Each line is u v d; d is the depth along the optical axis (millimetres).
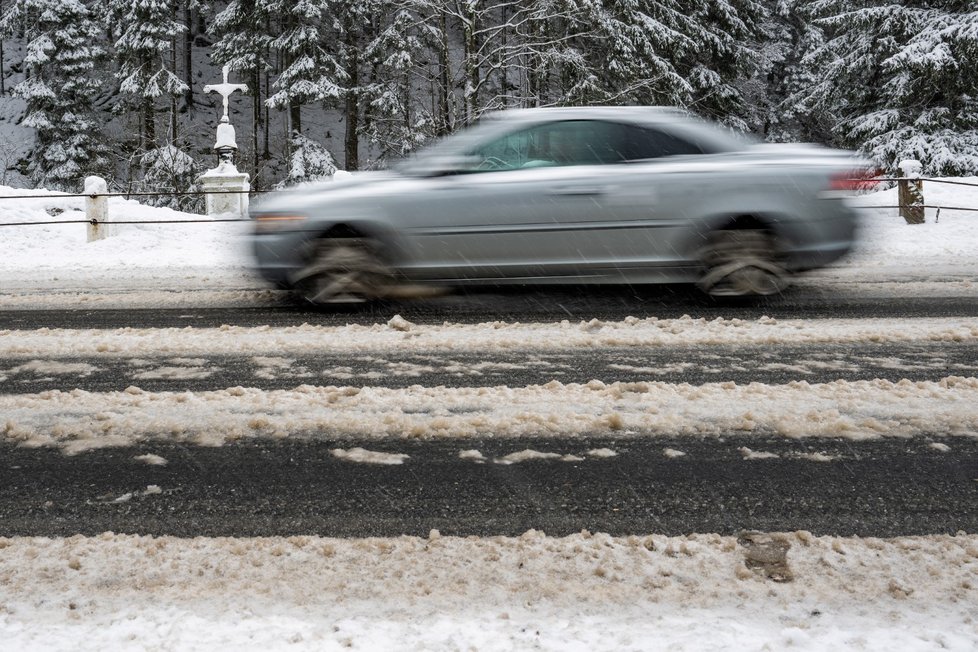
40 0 38875
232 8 38219
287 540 2693
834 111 32750
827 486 3113
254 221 6746
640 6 29938
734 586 2379
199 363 5023
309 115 48094
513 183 6406
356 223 6512
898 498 3006
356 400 4184
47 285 8734
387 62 33094
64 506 2988
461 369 4805
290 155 37000
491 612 2238
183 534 2766
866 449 3475
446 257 6500
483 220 6418
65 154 38906
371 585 2395
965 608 2246
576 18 23953
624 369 4770
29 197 15352
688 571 2473
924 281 7949
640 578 2430
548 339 5527
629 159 6434
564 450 3496
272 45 36688
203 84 48031
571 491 3092
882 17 26641
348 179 6828
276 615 2227
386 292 6715
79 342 5641
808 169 6367
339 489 3127
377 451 3500
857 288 7523
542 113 6590
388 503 3000
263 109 45469
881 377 4559
